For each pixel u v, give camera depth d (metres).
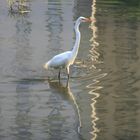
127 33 27.77
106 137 13.27
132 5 40.03
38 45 23.72
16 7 36.09
